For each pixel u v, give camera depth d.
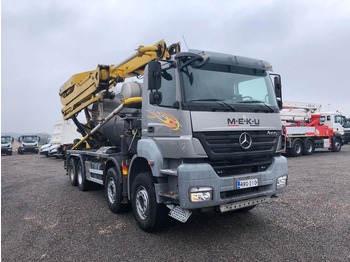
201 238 4.35
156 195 4.39
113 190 5.96
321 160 14.09
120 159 5.82
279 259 3.59
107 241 4.39
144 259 3.72
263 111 4.57
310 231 4.50
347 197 6.42
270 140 4.57
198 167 3.88
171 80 4.32
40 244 4.38
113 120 7.14
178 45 5.62
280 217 5.20
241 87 4.57
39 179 11.06
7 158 25.88
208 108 4.07
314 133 17.48
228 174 4.21
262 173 4.37
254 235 4.39
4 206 6.82
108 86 7.12
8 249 4.24
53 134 23.77
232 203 4.11
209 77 4.34
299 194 6.80
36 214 6.04
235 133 4.20
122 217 5.61
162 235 4.53
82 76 8.55
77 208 6.38
